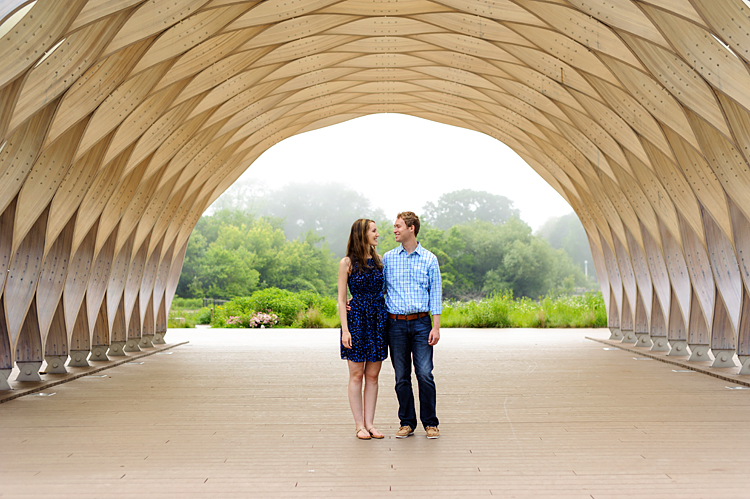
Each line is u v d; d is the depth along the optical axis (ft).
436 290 25.08
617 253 65.16
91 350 49.67
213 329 100.07
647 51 35.17
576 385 38.68
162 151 49.90
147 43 33.53
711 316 45.21
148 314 63.62
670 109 39.83
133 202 51.75
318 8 39.65
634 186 54.49
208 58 41.68
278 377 43.01
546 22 38.78
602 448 23.12
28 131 31.60
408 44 52.39
